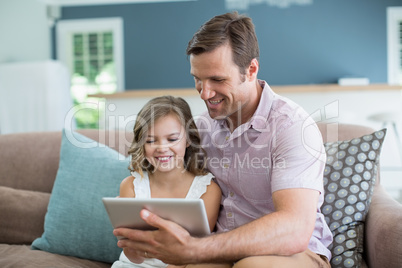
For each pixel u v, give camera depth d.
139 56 7.57
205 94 1.29
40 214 1.71
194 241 1.07
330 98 4.61
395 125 4.55
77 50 7.74
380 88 4.50
